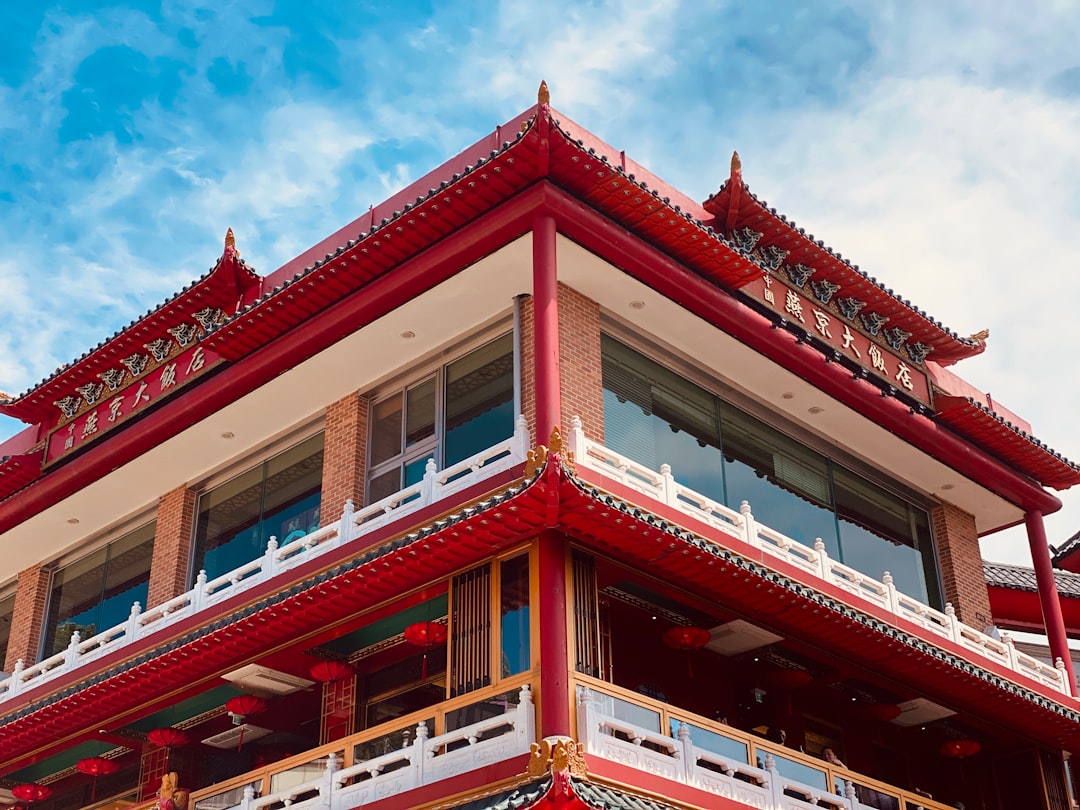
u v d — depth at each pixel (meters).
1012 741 29.09
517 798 18.12
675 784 19.98
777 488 27.64
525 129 21.69
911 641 24.47
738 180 25.56
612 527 20.34
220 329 26.22
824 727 27.67
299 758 22.84
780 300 26.78
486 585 21.19
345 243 27.30
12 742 27.41
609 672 23.42
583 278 24.19
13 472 31.02
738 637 24.83
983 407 29.48
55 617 32.41
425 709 21.02
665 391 26.02
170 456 29.42
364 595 22.12
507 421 24.31
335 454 27.03
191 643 23.75
